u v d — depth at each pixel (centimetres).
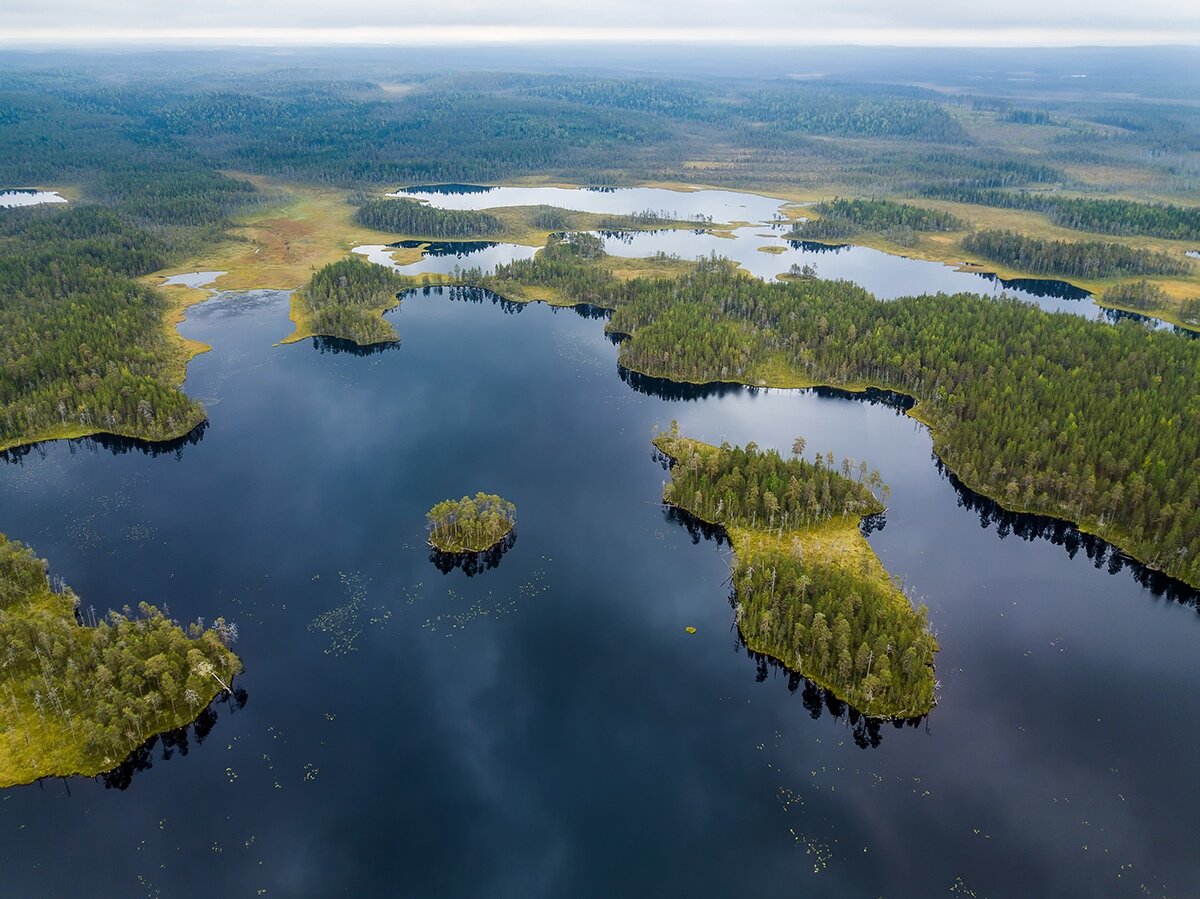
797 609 13788
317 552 16425
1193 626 14588
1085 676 13338
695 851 10469
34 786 11088
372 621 14550
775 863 10300
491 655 13900
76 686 12162
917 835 10650
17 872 10069
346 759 11781
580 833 10756
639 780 11538
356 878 10106
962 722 12406
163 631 12850
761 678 13500
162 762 11644
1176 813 10875
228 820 10819
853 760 11819
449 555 16325
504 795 11288
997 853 10375
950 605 14988
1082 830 10669
